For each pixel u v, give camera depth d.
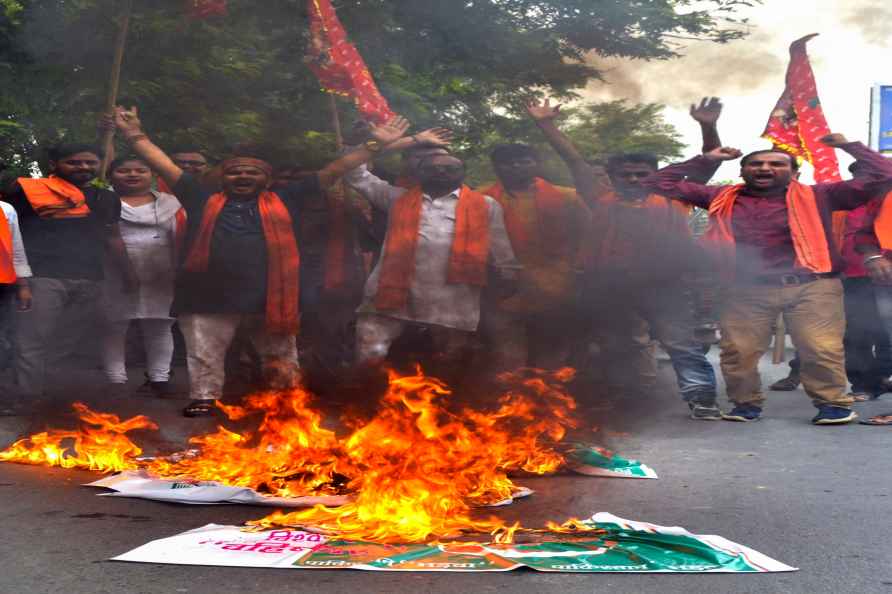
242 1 7.00
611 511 3.66
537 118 6.26
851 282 7.06
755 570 2.90
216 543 3.11
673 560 2.97
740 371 6.09
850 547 3.18
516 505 3.73
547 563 2.92
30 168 8.13
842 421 5.89
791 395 7.51
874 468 4.52
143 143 6.12
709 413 6.04
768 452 4.93
